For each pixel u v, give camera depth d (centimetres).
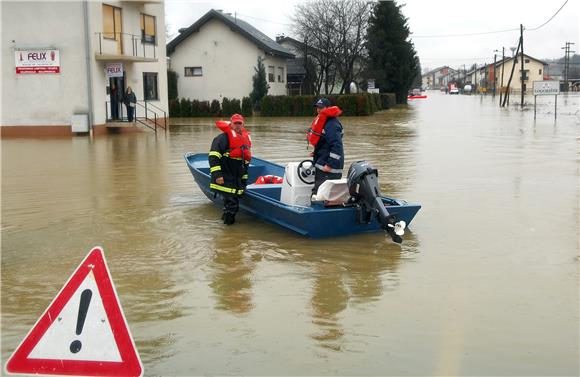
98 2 2559
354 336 509
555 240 797
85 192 1178
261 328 527
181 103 4288
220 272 679
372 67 5966
